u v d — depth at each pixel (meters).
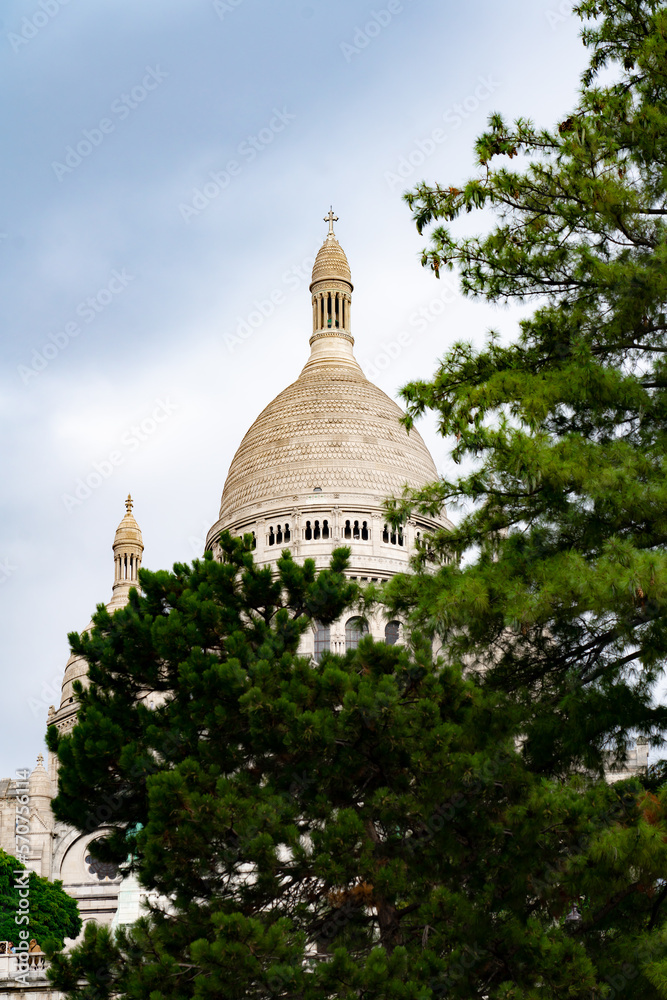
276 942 29.09
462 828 30.39
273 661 33.44
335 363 165.12
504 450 29.88
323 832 30.55
